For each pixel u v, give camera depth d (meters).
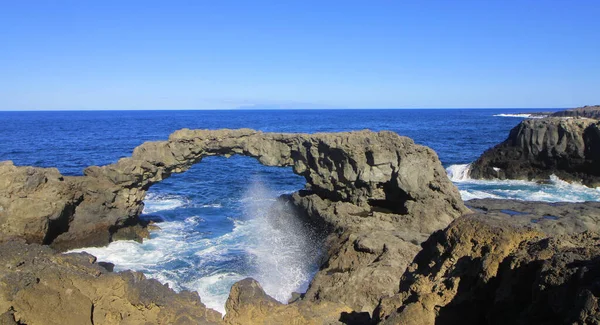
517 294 10.26
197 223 30.75
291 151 29.53
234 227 29.88
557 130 45.16
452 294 11.36
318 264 23.64
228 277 21.94
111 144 82.31
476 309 11.21
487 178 47.75
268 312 13.26
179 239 27.38
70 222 24.44
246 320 13.06
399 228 24.59
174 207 34.97
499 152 48.88
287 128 133.25
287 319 13.24
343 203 27.62
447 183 26.30
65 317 12.40
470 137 94.81
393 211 26.94
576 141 43.81
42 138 93.06
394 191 26.70
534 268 10.18
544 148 45.84
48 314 12.27
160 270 22.59
